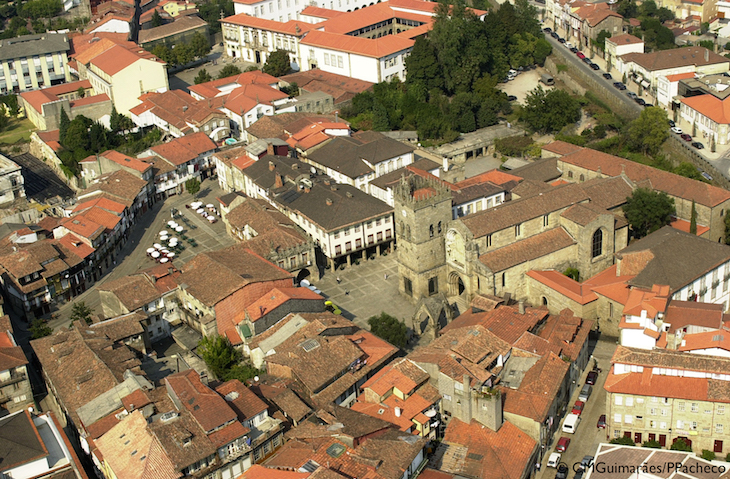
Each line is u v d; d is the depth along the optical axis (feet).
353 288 652.07
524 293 611.06
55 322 629.92
